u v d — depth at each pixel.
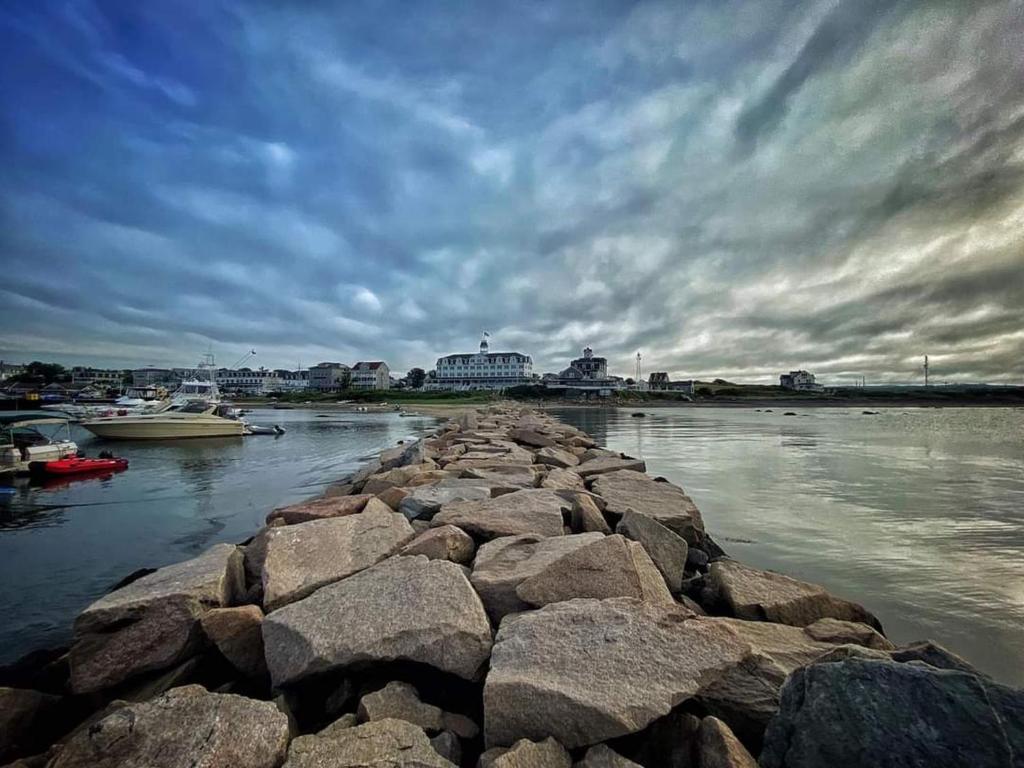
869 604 6.15
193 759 2.58
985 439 30.30
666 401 126.81
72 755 2.63
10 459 18.19
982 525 9.76
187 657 4.23
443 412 73.00
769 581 5.37
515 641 3.52
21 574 8.22
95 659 4.07
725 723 2.97
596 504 8.24
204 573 4.82
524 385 138.88
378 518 6.52
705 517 10.71
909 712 2.43
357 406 89.19
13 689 3.81
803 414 76.56
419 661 3.64
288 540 5.55
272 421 57.84
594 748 2.75
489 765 2.57
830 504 11.84
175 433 32.72
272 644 3.90
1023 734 2.26
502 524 6.52
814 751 2.48
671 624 3.53
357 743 2.81
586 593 4.36
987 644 5.18
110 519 11.97
